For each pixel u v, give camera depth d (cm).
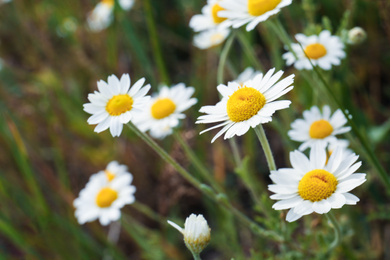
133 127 42
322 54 46
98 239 60
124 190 51
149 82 69
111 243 56
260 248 54
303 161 37
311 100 54
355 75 58
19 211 59
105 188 51
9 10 74
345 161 37
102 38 70
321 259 44
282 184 37
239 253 53
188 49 73
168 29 74
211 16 50
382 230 53
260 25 58
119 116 40
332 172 36
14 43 75
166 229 58
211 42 55
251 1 43
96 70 68
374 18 58
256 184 57
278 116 59
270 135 61
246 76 52
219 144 59
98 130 40
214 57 65
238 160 50
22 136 62
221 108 38
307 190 36
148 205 62
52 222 56
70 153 64
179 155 57
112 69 69
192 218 38
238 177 61
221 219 55
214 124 63
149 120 48
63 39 74
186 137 55
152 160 63
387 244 52
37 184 60
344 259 50
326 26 48
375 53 59
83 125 67
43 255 58
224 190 57
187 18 70
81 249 56
